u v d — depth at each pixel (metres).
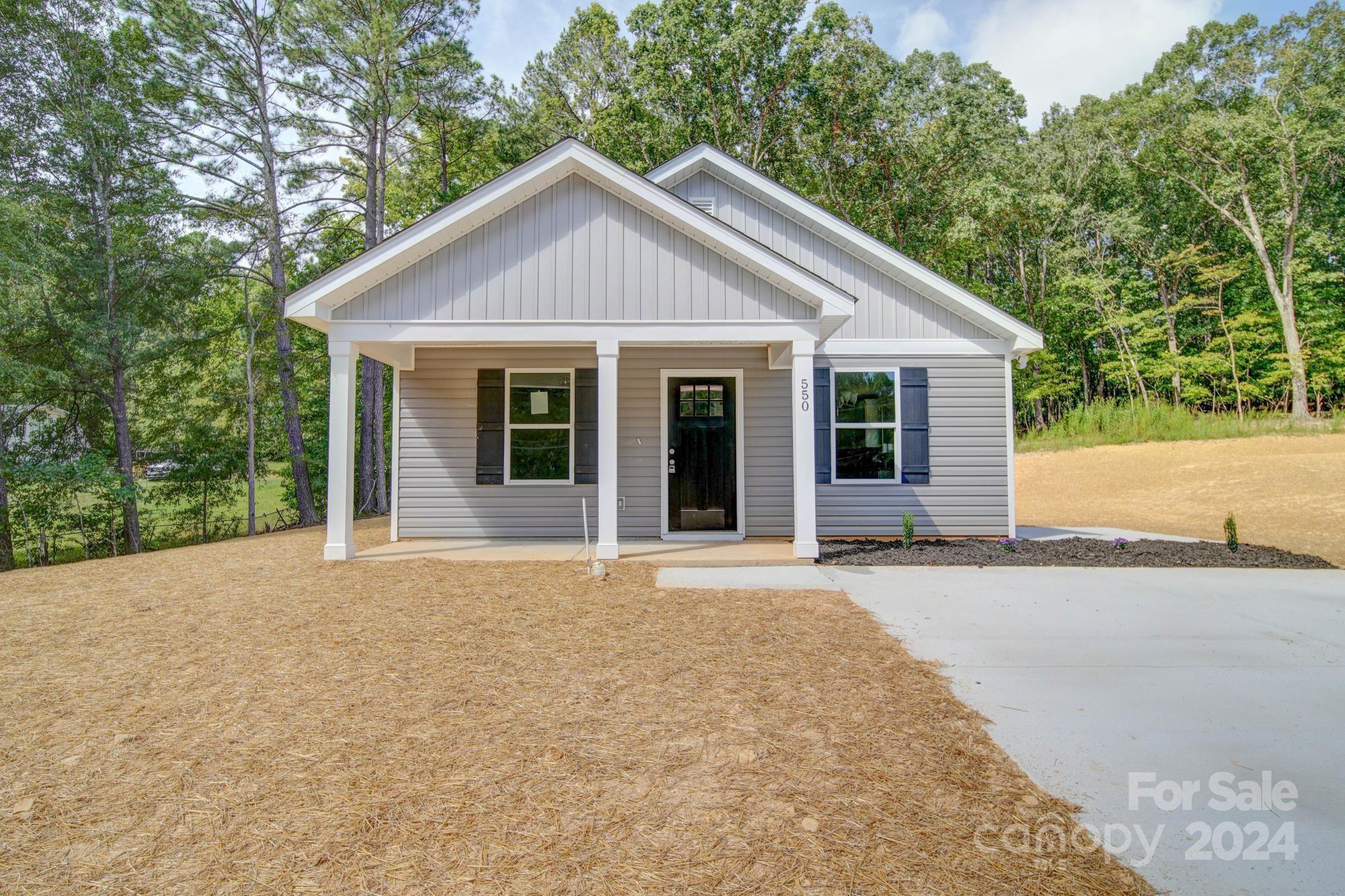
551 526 9.61
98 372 14.64
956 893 2.06
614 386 7.59
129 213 14.40
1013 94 27.16
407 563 7.48
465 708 3.45
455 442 9.69
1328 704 3.57
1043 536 10.15
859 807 2.54
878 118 23.00
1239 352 25.17
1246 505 13.63
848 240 9.62
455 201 7.40
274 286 16.61
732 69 20.86
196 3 15.09
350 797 2.61
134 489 14.73
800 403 7.60
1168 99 26.00
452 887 2.09
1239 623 5.10
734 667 4.05
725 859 2.22
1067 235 28.83
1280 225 25.02
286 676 3.90
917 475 9.49
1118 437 22.66
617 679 3.84
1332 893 2.07
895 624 5.03
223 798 2.61
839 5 21.09
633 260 7.59
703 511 9.63
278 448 19.59
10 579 6.99
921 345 9.57
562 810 2.51
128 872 2.18
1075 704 3.56
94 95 14.45
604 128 21.72
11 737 3.14
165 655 4.28
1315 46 24.00
